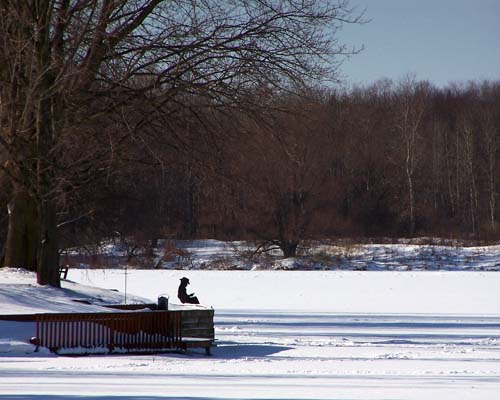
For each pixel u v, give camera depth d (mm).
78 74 70000
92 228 106375
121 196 101062
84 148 75625
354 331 86375
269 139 79875
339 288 144000
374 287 145250
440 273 176875
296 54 76750
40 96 68188
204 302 123562
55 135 71188
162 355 64062
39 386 38562
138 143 77062
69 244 105938
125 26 74625
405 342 76250
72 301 70750
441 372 49469
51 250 75375
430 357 62156
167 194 117875
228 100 76625
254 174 106062
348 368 52562
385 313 108062
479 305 118812
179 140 78625
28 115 72125
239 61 75375
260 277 163500
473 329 89000
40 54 70188
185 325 71688
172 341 66688
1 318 62469
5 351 59312
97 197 93312
